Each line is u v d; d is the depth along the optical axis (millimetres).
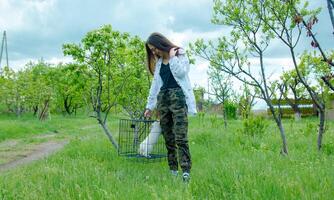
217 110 33219
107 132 10781
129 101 13688
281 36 8844
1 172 9359
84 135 24047
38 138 22984
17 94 45062
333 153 9719
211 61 10570
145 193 4934
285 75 10281
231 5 9859
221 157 8398
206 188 5148
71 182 5477
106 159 9180
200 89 22828
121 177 6352
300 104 38312
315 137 13094
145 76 13406
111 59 11406
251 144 11258
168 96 6699
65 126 33375
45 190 5273
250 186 4801
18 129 25219
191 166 6973
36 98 44531
